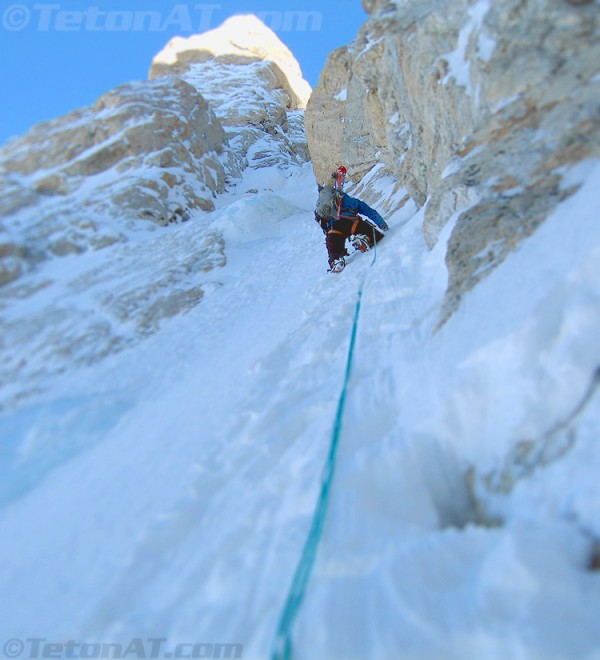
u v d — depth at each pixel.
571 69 3.32
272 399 3.22
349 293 4.70
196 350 4.90
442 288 3.60
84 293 6.78
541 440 1.89
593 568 1.46
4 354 5.41
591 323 1.96
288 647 1.54
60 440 3.71
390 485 2.15
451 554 1.71
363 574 1.77
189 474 2.72
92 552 2.39
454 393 2.21
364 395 2.76
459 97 4.33
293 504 2.18
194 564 2.08
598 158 2.87
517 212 3.03
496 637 1.36
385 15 6.64
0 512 3.05
